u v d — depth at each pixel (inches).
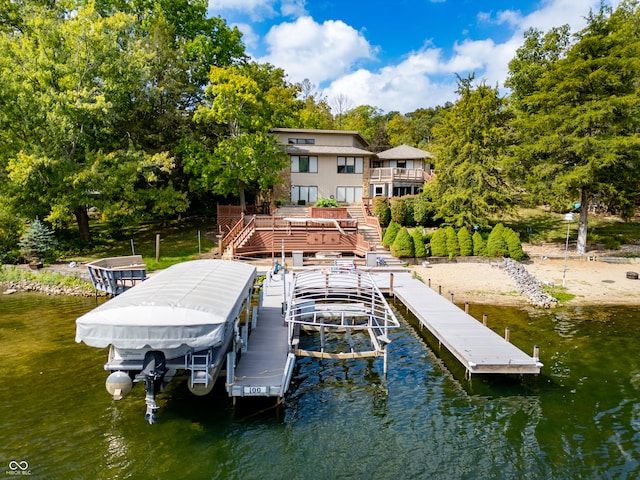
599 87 1122.7
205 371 393.1
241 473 333.7
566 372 510.3
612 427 395.9
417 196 1574.8
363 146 2032.5
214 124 1514.5
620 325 676.7
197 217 1720.0
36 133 1099.3
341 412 429.1
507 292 870.4
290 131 1717.5
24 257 1044.5
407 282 899.4
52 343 600.4
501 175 1318.9
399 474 334.3
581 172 1054.4
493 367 463.8
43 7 1159.0
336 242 1214.9
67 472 328.2
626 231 1392.7
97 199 1143.0
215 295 430.0
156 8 1498.5
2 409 419.8
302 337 669.3
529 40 1584.6
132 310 375.6
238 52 1678.2
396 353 587.5
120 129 1312.7
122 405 432.8
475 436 385.1
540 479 328.5
